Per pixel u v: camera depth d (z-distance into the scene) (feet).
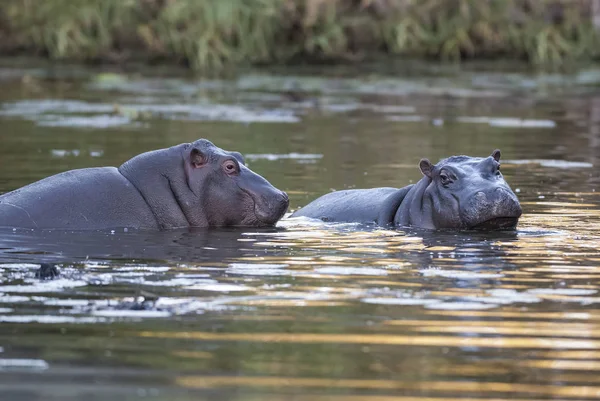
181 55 225.97
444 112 159.02
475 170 71.10
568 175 98.02
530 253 60.54
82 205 68.85
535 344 42.11
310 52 231.30
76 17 228.22
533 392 36.83
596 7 241.14
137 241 64.08
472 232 68.54
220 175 71.82
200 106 160.25
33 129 130.72
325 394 36.29
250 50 228.63
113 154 107.76
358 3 237.45
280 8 229.25
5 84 187.93
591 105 169.68
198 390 36.50
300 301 48.37
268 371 38.58
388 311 46.75
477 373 38.73
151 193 70.69
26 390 36.32
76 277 52.95
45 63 223.10
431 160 108.06
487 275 54.39
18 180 88.74
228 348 41.27
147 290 50.29
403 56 237.04
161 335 42.83
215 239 65.57
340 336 43.04
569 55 241.35
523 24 240.32
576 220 73.41
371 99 175.94
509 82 202.59
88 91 179.63
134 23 228.02
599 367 39.50
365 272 54.90
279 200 71.87
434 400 35.88
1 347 41.09
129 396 35.76
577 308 47.52
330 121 145.89
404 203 73.41
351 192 79.46
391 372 38.65
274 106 163.02
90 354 40.37
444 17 239.50
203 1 226.58
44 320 44.80
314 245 63.52
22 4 229.66
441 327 44.39
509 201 68.18
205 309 46.88
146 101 166.09
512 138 128.47
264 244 63.77
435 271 55.21
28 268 55.21
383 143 122.42
